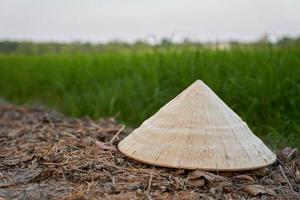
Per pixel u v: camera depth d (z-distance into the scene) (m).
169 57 2.46
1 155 1.37
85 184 1.09
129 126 2.11
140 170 1.15
